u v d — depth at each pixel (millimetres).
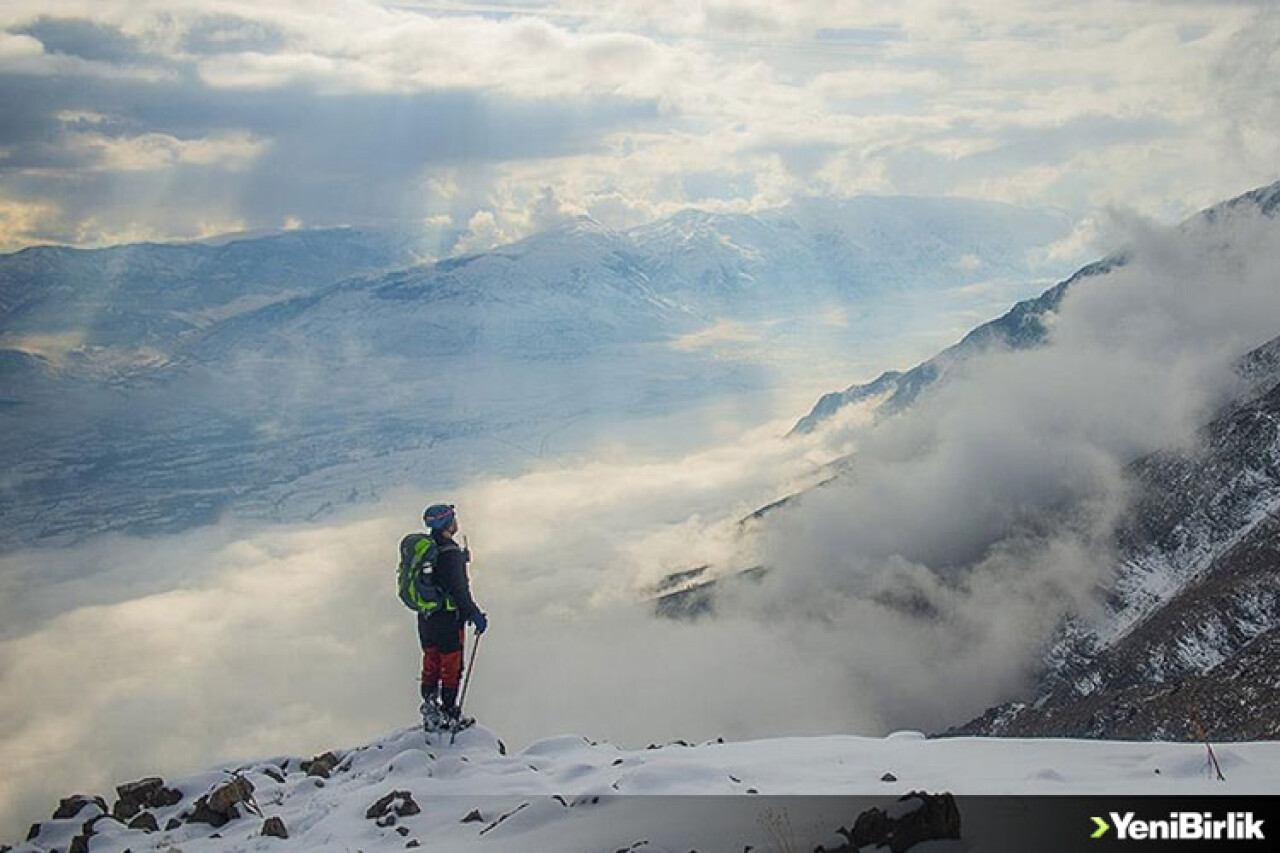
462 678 12703
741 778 9750
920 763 10031
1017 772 9375
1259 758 9320
